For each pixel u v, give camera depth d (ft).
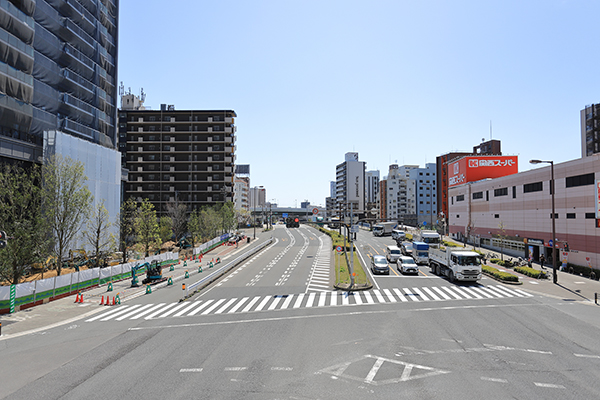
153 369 45.62
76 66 172.24
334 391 39.19
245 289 104.73
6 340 59.77
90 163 162.61
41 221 103.86
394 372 44.29
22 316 76.02
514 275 110.83
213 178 298.76
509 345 54.29
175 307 82.89
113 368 46.19
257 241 259.19
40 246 104.32
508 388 39.73
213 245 214.90
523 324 66.13
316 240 270.87
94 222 153.89
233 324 67.62
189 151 297.94
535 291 96.99
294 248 222.28
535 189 149.69
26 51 135.74
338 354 50.65
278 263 161.17
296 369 45.34
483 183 196.95
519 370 44.78
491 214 187.62
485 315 72.84
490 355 50.08
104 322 70.54
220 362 47.88
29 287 84.12
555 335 59.31
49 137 142.20
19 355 51.93
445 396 37.88
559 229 132.87
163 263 149.18
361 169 515.50
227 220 263.29
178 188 297.94
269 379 42.34
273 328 64.54
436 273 126.41
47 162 127.54
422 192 456.86
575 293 94.07
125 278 123.54
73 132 164.86
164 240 216.33
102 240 156.46
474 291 97.91
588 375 43.21
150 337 59.93
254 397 37.86
